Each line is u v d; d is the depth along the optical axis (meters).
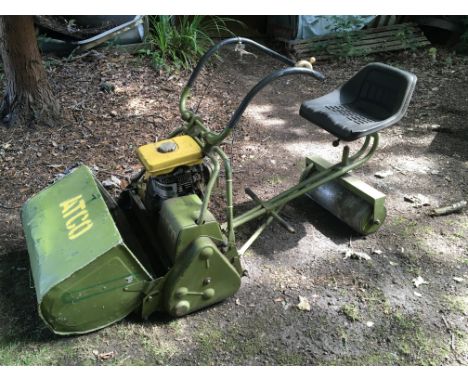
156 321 2.24
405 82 2.53
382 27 6.14
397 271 2.62
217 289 2.23
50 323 1.99
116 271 1.99
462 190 3.36
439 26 6.27
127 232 2.46
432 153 3.85
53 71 4.67
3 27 3.50
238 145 3.88
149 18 5.41
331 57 5.81
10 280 2.44
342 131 2.46
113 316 2.13
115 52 5.12
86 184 2.28
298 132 4.14
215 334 2.20
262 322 2.28
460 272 2.63
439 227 2.97
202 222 2.07
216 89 4.79
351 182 2.82
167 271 2.21
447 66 5.70
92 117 4.05
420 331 2.26
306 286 2.50
